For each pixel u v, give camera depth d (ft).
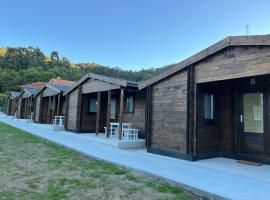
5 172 16.49
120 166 19.71
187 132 22.24
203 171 17.94
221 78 19.98
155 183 15.19
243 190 13.60
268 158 20.49
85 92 43.75
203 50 21.18
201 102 22.57
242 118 22.79
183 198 12.76
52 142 32.09
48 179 15.16
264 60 17.21
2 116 92.73
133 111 39.11
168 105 24.94
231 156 23.15
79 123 44.75
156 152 25.45
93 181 15.06
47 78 162.61
